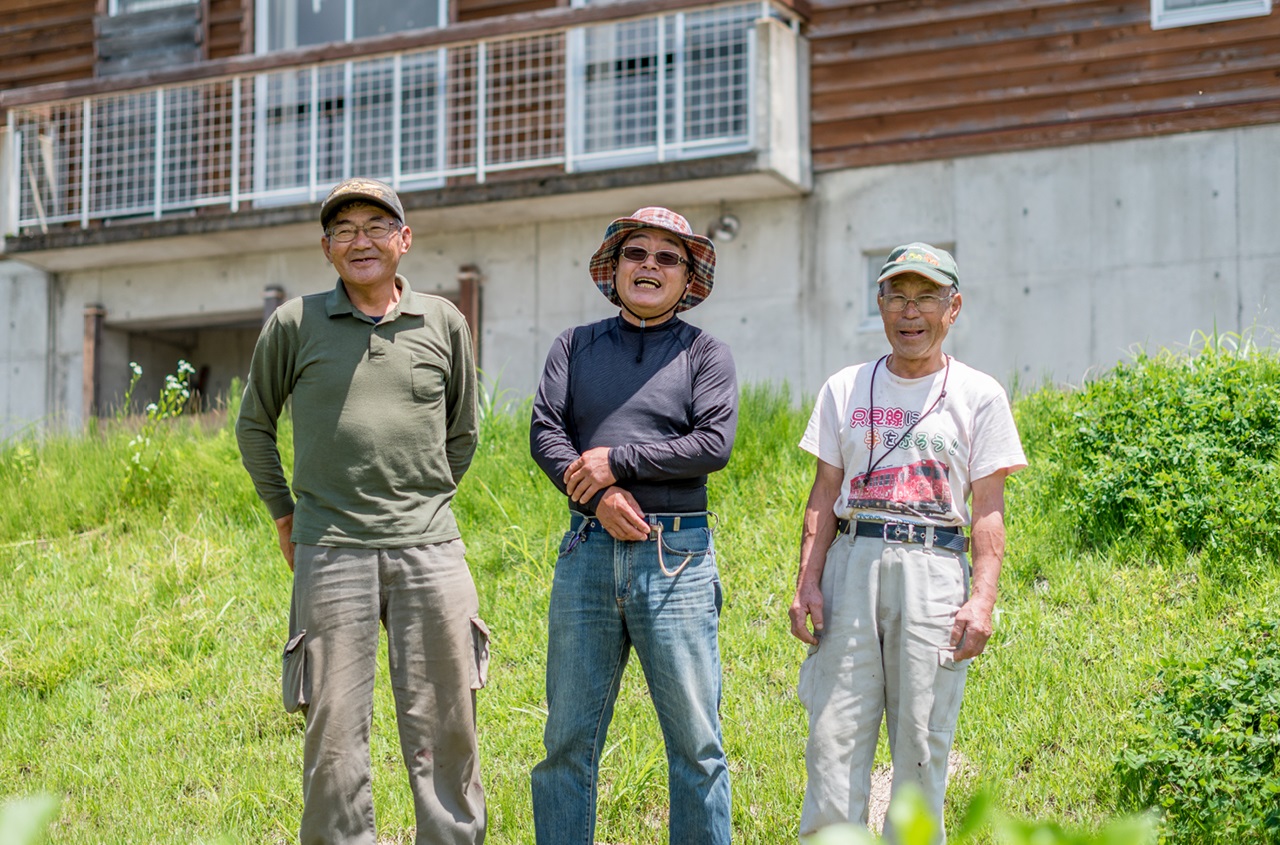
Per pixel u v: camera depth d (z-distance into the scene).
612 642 3.85
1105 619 5.55
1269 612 4.91
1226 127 10.41
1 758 5.49
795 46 11.45
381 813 4.77
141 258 13.49
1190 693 4.54
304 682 3.85
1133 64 10.71
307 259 13.15
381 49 12.18
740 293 11.75
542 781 3.83
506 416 8.49
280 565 7.04
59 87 13.16
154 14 13.94
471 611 4.02
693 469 3.76
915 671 3.62
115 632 6.50
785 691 5.42
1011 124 11.02
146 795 5.09
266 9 13.62
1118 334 10.56
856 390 3.84
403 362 3.96
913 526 3.70
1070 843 1.07
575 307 12.22
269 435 4.11
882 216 11.35
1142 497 6.14
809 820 3.66
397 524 3.90
